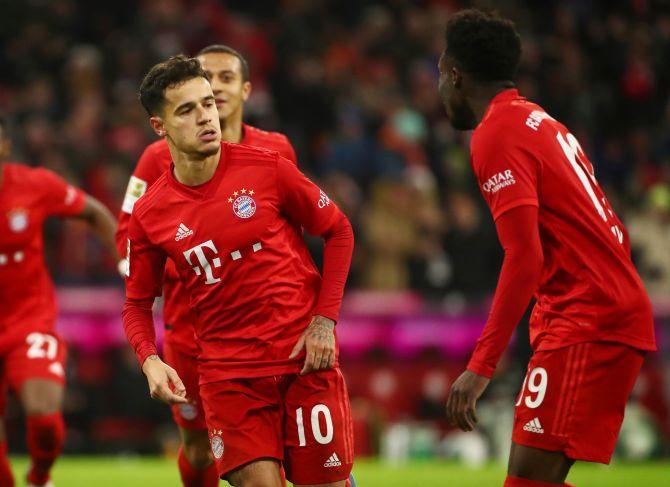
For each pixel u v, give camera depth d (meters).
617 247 16.17
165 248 16.78
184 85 16.23
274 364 16.64
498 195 15.79
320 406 16.75
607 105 66.38
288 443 16.91
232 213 16.50
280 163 16.81
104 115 55.12
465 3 68.31
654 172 62.09
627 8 71.88
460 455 42.19
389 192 50.41
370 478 31.75
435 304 45.88
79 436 43.16
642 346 15.96
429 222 50.81
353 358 45.12
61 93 57.09
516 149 15.88
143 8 63.81
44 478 24.06
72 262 47.69
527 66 64.06
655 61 69.38
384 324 45.44
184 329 20.69
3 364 23.94
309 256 17.52
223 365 16.77
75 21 62.03
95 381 43.69
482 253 49.91
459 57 16.95
